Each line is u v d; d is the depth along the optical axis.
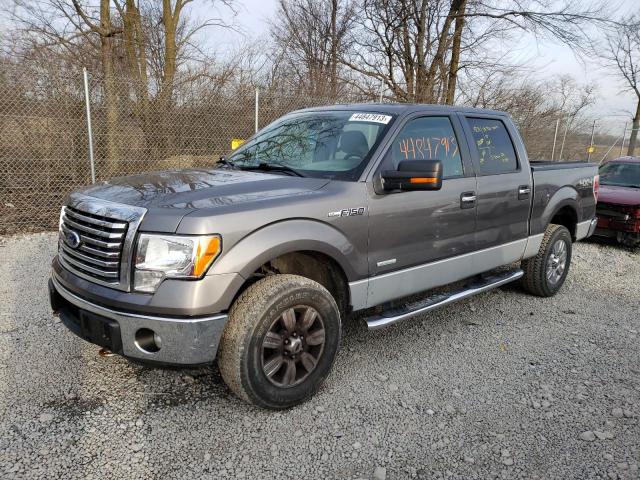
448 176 4.05
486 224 4.37
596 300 5.59
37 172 8.62
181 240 2.62
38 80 8.29
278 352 3.00
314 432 2.91
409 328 4.53
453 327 4.60
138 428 2.87
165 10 12.70
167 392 3.25
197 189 3.01
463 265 4.21
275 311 2.90
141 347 2.73
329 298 3.18
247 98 9.88
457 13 14.75
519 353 4.09
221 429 2.90
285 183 3.25
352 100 13.71
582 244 8.84
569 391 3.48
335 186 3.30
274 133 4.27
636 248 8.72
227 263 2.70
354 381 3.52
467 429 3.00
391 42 16.41
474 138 4.39
